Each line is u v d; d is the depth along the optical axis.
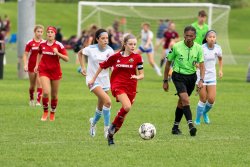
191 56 34.75
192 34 34.47
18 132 34.88
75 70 86.81
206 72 39.69
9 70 83.81
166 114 43.69
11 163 26.53
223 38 112.25
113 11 127.81
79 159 27.50
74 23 181.38
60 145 30.92
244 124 39.53
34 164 26.42
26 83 65.81
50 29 40.03
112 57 31.52
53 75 40.25
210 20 107.38
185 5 112.25
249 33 182.75
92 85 32.88
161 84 67.50
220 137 34.09
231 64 107.38
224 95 57.44
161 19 126.50
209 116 43.25
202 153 29.23
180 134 35.12
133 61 31.17
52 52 40.16
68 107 46.91
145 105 48.84
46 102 40.00
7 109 45.19
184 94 34.22
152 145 31.19
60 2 197.50
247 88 64.88
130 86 31.36
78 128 36.84
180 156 28.47
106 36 34.59
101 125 38.38
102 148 30.20
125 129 36.62
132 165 26.45
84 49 34.91
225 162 27.30
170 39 82.25
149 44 77.88
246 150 30.19
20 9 70.94
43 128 36.56
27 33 71.06
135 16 129.00
